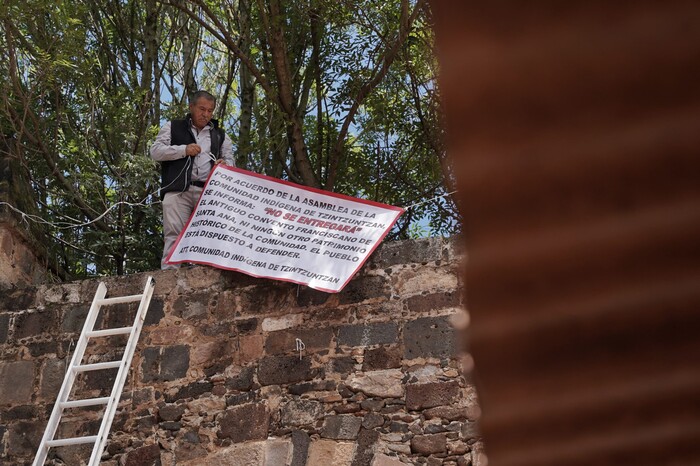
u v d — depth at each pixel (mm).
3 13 9781
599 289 525
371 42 11859
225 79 14617
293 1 11648
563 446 555
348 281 6727
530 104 512
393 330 6445
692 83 490
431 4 528
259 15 12258
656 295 518
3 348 7184
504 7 509
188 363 6758
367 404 6211
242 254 7129
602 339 534
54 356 7090
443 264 6605
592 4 497
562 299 535
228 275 7094
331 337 6551
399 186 12445
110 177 11938
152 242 11750
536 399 555
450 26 519
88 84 11625
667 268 513
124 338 7051
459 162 532
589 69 500
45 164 11742
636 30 492
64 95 12117
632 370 533
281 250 7113
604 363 537
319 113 12727
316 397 6344
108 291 7297
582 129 508
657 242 510
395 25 11266
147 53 13344
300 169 12250
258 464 6203
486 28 512
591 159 510
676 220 504
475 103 520
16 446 6770
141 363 6836
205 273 7145
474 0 513
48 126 12031
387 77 11914
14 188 8016
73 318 7227
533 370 551
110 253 11742
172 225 7984
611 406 542
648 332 526
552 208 521
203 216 7449
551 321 541
